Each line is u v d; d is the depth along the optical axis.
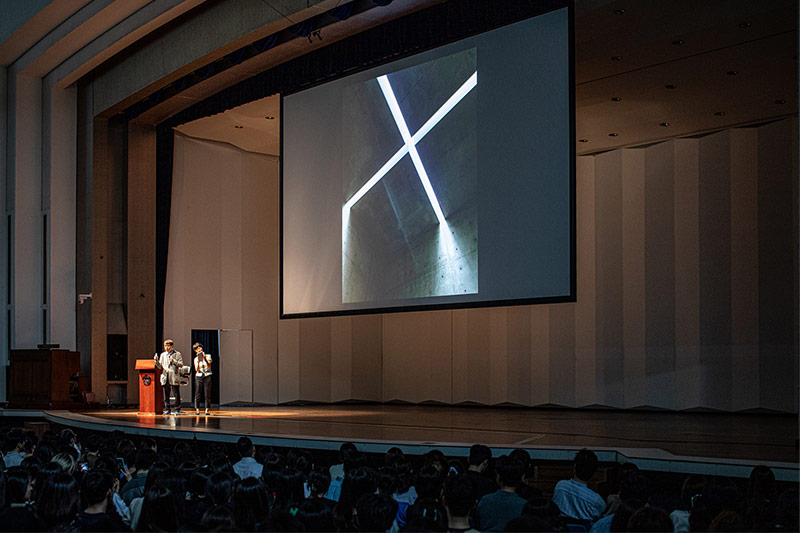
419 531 3.28
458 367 18.61
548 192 10.53
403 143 12.38
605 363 16.55
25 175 17.03
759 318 14.70
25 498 4.40
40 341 16.88
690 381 15.41
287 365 19.17
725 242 15.20
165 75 14.77
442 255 11.71
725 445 8.72
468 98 11.48
